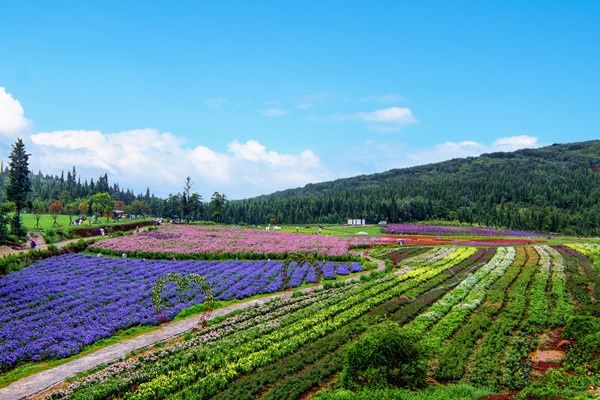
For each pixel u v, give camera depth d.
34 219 112.88
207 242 82.56
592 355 27.73
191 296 49.00
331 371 26.92
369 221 168.00
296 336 33.47
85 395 24.89
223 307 46.38
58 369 30.47
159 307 41.81
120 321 39.56
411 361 24.67
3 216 76.62
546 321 35.03
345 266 68.12
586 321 31.14
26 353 32.16
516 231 137.00
